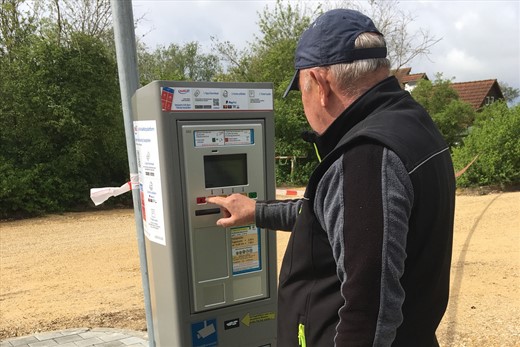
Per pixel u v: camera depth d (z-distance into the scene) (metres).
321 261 1.27
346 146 1.14
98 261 6.09
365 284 1.05
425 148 1.17
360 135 1.11
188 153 1.80
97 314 4.22
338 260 1.14
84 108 10.88
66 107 10.56
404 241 1.07
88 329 3.79
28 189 9.86
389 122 1.16
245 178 1.95
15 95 10.43
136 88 2.00
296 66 1.36
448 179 1.25
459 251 5.67
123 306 4.44
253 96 1.92
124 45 1.96
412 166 1.10
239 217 1.84
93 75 11.04
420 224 1.13
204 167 1.84
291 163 14.90
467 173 10.61
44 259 6.23
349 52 1.21
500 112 11.11
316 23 1.29
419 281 1.18
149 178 1.89
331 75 1.25
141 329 3.84
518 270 4.84
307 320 1.31
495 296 4.12
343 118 1.23
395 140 1.11
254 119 1.93
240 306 2.01
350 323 1.08
